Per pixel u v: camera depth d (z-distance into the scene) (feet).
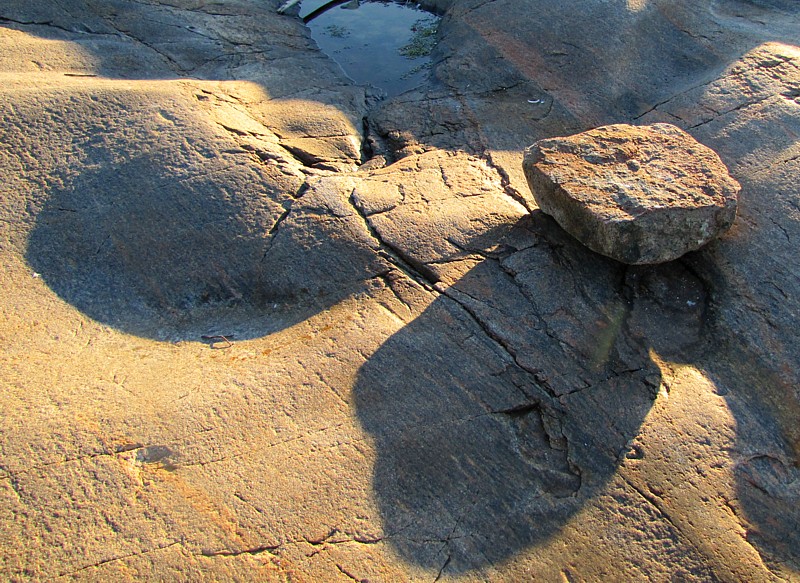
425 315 11.53
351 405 10.29
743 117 15.16
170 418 9.95
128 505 8.92
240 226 12.85
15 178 13.47
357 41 22.08
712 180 11.97
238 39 20.75
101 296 12.16
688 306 11.92
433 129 16.94
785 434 10.30
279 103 17.25
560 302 11.73
